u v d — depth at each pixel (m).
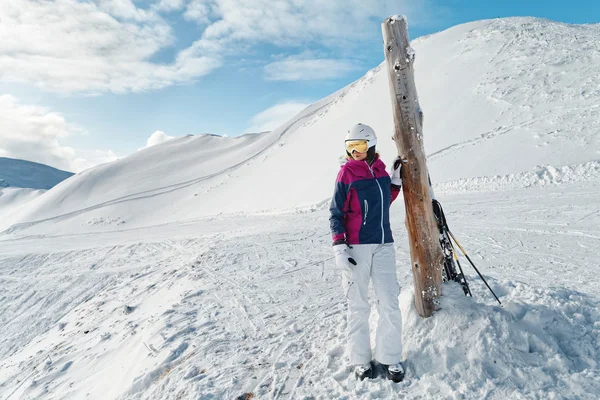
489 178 15.37
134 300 7.66
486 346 2.51
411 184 2.74
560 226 7.39
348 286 2.71
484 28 38.72
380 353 2.64
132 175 66.62
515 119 20.50
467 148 19.42
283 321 4.25
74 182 64.94
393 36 2.70
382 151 27.02
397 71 2.70
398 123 2.74
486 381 2.37
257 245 9.41
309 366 3.08
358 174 2.62
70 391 4.63
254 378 3.04
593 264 5.05
